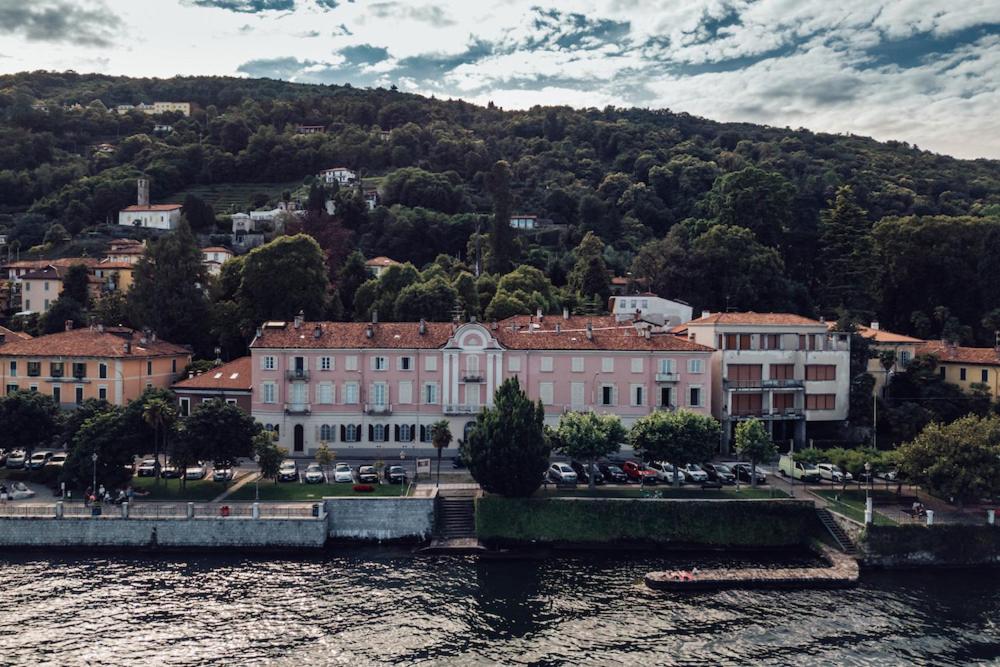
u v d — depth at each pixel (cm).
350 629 5356
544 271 15888
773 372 9556
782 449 9506
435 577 6325
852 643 5238
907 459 7350
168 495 7381
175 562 6606
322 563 6619
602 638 5278
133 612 5575
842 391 9738
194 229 19525
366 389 9094
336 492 7438
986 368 9944
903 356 10644
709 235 13725
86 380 9388
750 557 6938
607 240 18300
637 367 9138
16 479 7956
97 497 7225
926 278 12925
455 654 5034
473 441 7256
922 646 5206
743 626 5484
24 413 8131
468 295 12712
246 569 6450
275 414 9050
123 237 18725
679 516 7156
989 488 7031
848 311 11769
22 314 13875
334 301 12431
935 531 6800
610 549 7038
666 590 6125
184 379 10375
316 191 18175
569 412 8619
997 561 6819
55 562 6556
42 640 5122
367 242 17638
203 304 11588
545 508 7131
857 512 7156
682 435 7612
